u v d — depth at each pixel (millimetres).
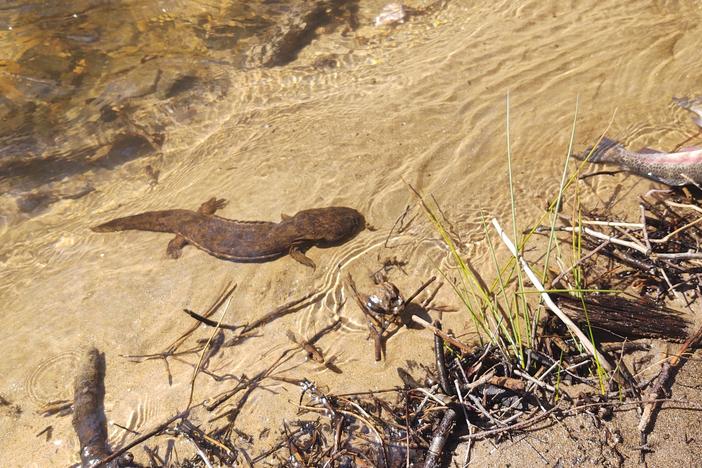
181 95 1893
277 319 1555
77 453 1462
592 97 1789
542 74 1846
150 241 1686
